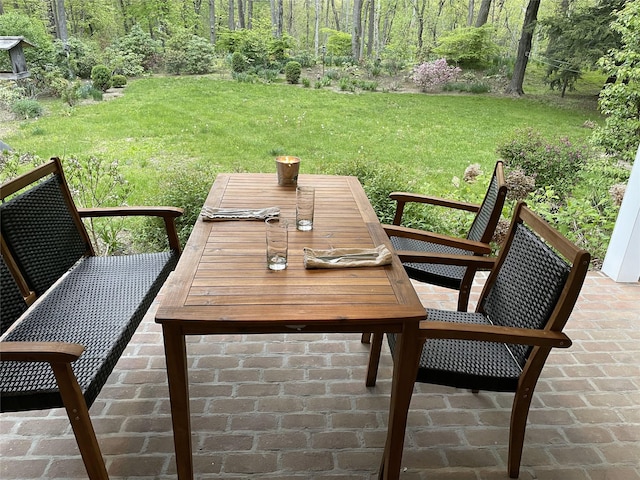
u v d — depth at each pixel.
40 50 6.43
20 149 4.42
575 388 2.13
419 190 3.84
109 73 7.77
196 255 1.61
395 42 16.03
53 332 1.60
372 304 1.34
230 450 1.70
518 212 1.80
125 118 6.52
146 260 2.14
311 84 10.95
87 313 1.72
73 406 1.30
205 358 2.21
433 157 6.07
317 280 1.47
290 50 13.82
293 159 2.40
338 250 1.65
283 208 2.07
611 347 2.44
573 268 1.37
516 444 1.58
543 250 1.58
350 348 2.34
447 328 1.38
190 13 11.73
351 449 1.72
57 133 5.57
